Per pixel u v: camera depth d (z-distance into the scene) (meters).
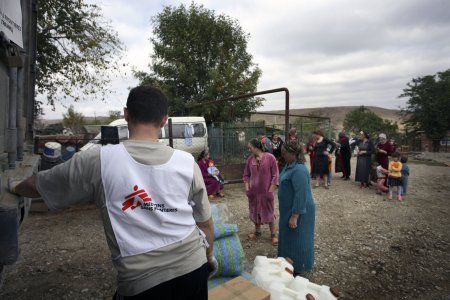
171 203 1.19
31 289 3.15
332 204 6.75
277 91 6.96
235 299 2.00
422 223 5.48
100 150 1.19
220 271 2.52
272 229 4.45
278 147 8.57
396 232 5.02
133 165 1.16
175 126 10.99
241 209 6.29
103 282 3.32
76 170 1.14
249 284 2.18
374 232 5.01
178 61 16.16
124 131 10.02
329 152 8.41
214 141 9.68
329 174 8.57
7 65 2.13
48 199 1.17
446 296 3.20
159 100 1.29
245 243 4.49
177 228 1.21
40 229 4.99
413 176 11.10
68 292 3.10
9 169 2.08
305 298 2.19
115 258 1.14
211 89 15.60
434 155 19.97
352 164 14.44
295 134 9.07
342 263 3.90
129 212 1.12
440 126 27.58
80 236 4.69
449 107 26.88
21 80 2.50
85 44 11.91
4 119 2.07
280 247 3.34
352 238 4.74
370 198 7.34
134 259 1.11
